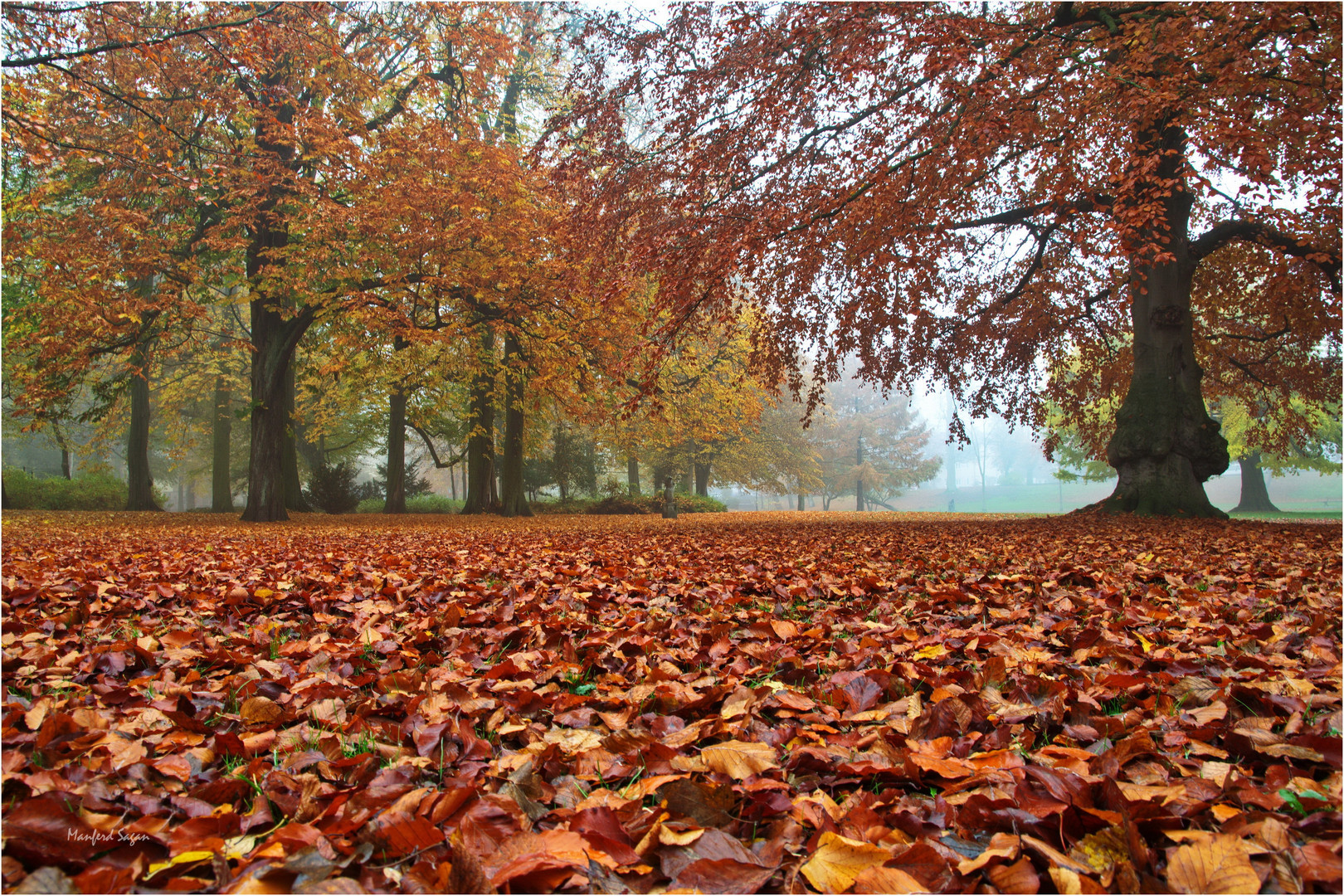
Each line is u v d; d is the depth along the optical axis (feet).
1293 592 13.07
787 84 31.73
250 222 45.44
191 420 97.91
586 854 3.65
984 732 5.82
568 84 38.22
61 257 40.34
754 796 4.35
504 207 48.73
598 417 61.21
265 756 5.51
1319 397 53.93
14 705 6.33
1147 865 3.61
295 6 40.11
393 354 57.93
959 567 17.19
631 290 48.37
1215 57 26.86
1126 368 55.77
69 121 41.01
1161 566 16.84
